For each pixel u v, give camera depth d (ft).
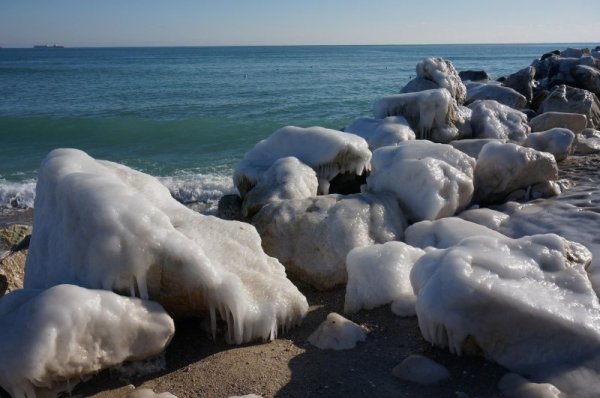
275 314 12.29
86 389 10.50
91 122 62.95
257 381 10.64
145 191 15.12
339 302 14.57
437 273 11.53
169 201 15.38
